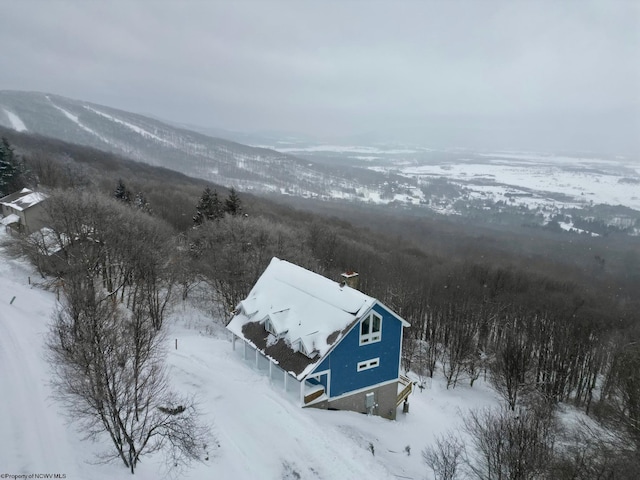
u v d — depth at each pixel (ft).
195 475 68.95
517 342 161.17
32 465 64.75
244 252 181.88
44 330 112.78
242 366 109.40
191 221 266.36
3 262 177.68
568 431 117.80
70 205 156.66
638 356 127.13
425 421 115.14
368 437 91.66
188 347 118.73
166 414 79.15
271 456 77.51
